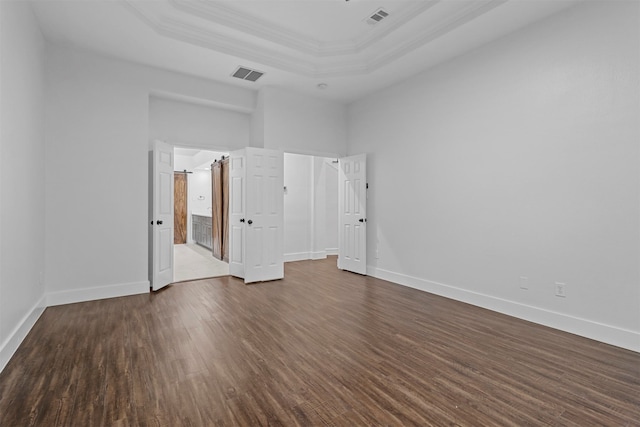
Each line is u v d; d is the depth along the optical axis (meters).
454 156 3.91
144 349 2.49
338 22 3.61
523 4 2.85
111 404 1.80
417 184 4.40
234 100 4.84
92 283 3.78
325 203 7.25
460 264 3.85
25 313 2.78
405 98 4.57
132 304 3.62
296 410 1.76
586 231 2.80
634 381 2.06
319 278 5.04
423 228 4.32
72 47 3.64
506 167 3.38
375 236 5.12
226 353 2.43
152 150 4.34
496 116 3.46
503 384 2.03
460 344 2.62
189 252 8.02
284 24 3.66
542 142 3.08
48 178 3.52
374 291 4.26
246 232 4.69
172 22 3.41
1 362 2.15
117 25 3.24
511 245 3.34
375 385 2.01
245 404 1.81
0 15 2.21
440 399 1.87
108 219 3.87
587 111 2.78
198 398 1.86
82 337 2.71
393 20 3.51
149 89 4.17
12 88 2.46
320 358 2.37
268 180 4.89
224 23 3.50
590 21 2.76
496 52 3.46
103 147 3.84
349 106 5.63
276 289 4.34
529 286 3.19
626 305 2.58
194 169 10.19
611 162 2.66
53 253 3.55
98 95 3.82
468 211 3.76
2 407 1.76
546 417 1.71
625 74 2.58
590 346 2.59
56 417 1.69
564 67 2.92
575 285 2.87
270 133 4.90
